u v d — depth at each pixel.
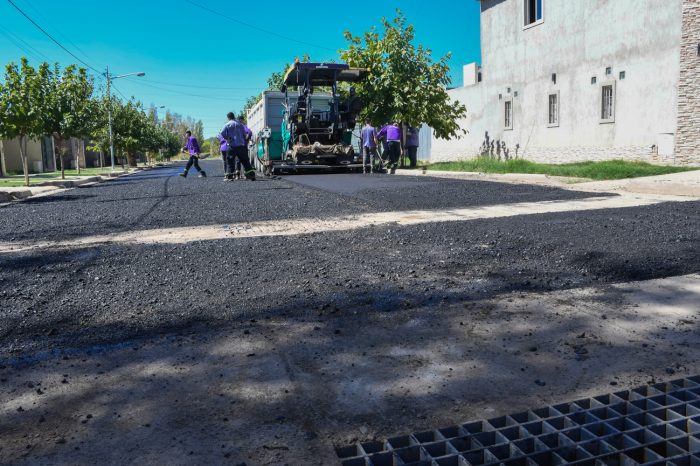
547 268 4.20
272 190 11.91
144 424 2.03
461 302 3.43
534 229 5.77
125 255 5.18
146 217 8.10
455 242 5.32
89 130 21.55
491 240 5.32
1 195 12.84
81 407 2.17
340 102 18.22
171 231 6.73
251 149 22.88
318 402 2.18
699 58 13.87
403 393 2.24
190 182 15.98
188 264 4.71
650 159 15.37
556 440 1.88
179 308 3.45
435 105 21.05
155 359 2.64
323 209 8.40
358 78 18.36
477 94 23.97
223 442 1.90
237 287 3.90
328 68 16.73
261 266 4.56
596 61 17.12
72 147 46.66
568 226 5.89
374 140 18.02
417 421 2.03
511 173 14.12
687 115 14.23
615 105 16.50
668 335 2.77
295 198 10.04
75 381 2.42
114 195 12.47
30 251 5.63
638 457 1.84
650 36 15.11
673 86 14.50
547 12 19.12
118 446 1.88
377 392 2.25
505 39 21.69
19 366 2.61
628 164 14.42
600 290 3.59
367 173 18.41
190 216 8.05
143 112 46.75
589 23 17.28
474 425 1.98
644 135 15.52
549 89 19.38
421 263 4.53
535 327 2.95
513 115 21.50
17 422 2.06
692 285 3.63
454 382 2.33
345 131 18.28
